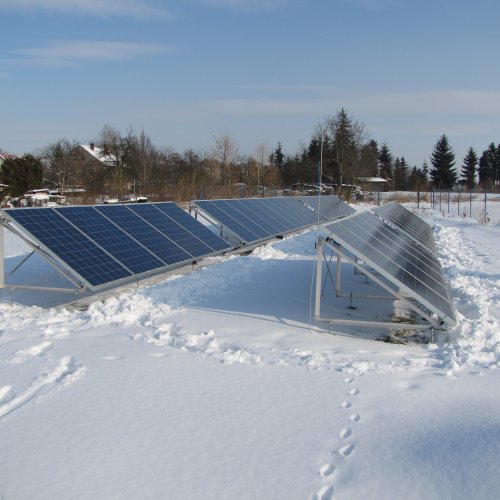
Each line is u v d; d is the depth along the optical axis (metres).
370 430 5.06
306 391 5.96
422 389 6.07
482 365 6.97
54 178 61.56
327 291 11.71
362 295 11.13
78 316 9.23
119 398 5.71
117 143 66.00
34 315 9.22
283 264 15.12
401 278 7.90
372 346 7.89
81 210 11.98
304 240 21.06
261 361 6.93
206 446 4.74
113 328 8.40
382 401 5.72
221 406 5.55
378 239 9.83
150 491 4.06
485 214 33.28
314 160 67.56
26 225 9.97
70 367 6.66
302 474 4.32
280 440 4.86
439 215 38.41
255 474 4.31
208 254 14.23
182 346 7.52
